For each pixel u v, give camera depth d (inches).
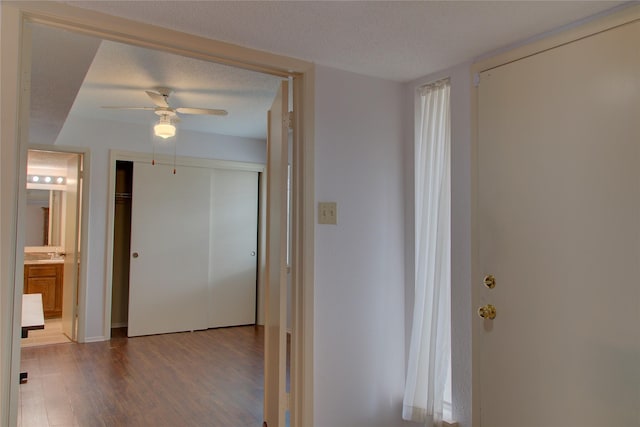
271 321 100.9
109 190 187.0
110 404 120.4
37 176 236.5
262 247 224.4
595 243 66.9
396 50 82.8
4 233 61.6
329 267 91.3
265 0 64.4
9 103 62.3
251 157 223.1
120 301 215.0
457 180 89.7
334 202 92.1
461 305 88.2
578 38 69.7
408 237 101.5
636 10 62.8
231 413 115.3
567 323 70.1
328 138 91.6
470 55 85.0
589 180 67.8
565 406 69.9
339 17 69.9
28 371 147.2
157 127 143.0
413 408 95.2
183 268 207.3
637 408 61.7
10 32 62.5
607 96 66.0
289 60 86.2
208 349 176.6
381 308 98.3
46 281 233.0
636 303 62.1
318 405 89.0
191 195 209.5
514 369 77.6
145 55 111.1
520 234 77.4
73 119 179.9
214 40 78.3
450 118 91.9
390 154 100.6
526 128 76.9
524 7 65.6
